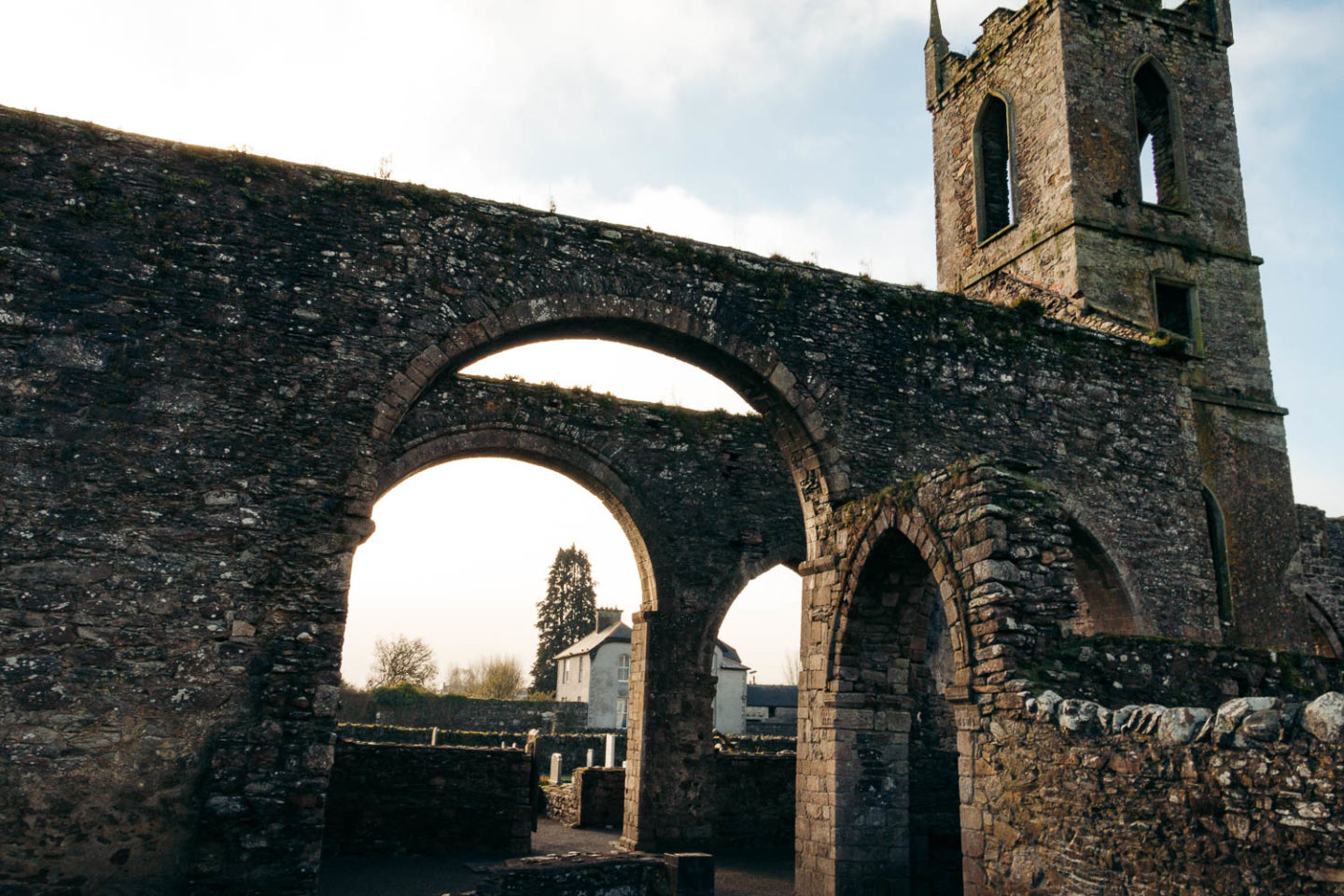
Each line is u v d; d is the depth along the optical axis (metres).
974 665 9.59
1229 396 19.20
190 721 9.32
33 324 9.75
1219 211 20.30
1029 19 21.12
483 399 18.05
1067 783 7.90
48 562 9.27
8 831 8.59
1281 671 10.29
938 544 10.48
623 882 10.18
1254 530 18.64
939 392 13.72
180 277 10.39
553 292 11.89
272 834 9.06
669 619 18.33
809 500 13.45
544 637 62.22
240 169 10.91
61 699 9.00
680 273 12.66
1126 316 18.81
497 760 15.77
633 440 19.02
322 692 9.67
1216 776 6.42
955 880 11.90
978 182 22.19
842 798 11.75
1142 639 9.77
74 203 10.16
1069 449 14.37
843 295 13.57
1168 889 6.68
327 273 10.98
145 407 9.94
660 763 17.50
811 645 12.89
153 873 8.88
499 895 9.45
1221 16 21.59
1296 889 5.74
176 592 9.59
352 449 10.55
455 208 11.77
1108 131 19.83
